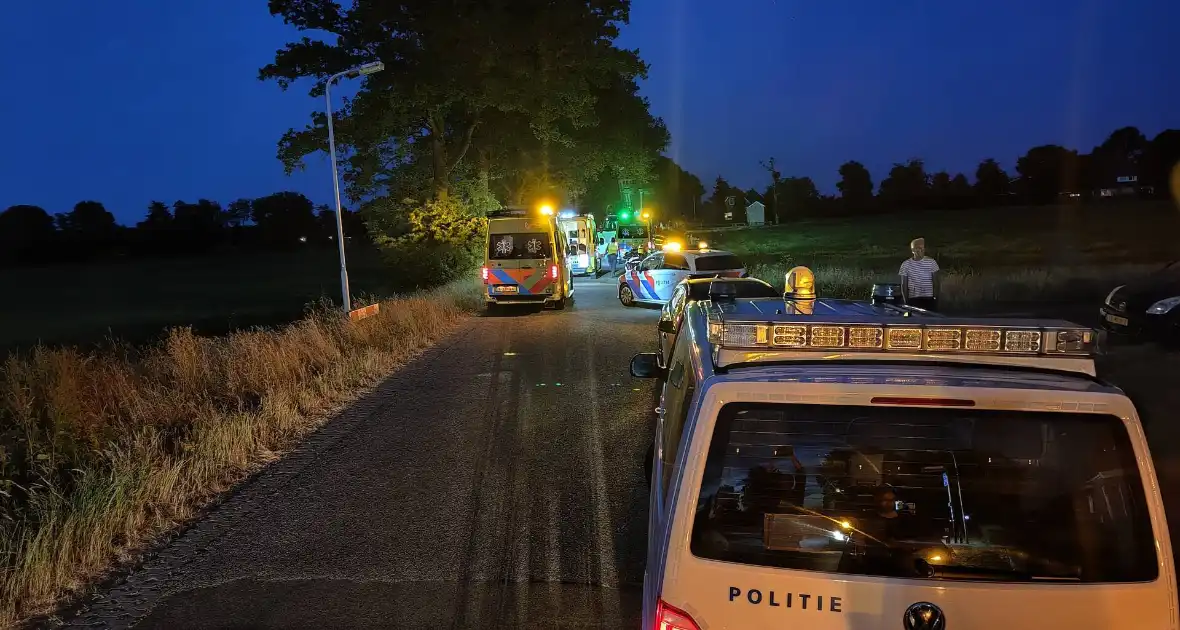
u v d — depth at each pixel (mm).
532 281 19016
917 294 9836
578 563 4645
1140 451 2170
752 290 10250
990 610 2156
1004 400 2205
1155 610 2139
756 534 2314
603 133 39625
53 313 25969
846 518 2324
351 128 26234
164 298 31312
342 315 13539
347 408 8836
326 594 4281
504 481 6137
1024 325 2477
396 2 24797
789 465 2354
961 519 2322
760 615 2238
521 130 33031
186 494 5852
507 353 12695
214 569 4629
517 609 4098
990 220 69000
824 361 2574
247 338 11188
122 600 4258
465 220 28625
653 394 9195
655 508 2947
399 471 6441
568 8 26750
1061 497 2289
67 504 5121
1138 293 11820
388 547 4898
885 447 2367
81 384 8008
